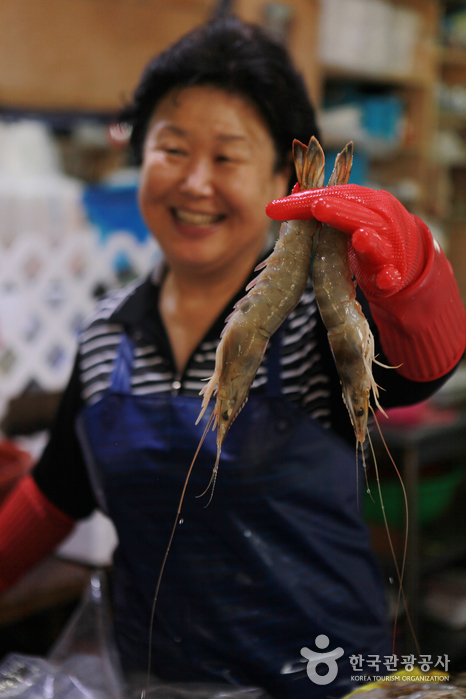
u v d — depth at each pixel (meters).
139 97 1.01
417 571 1.81
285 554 0.97
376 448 1.84
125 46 1.61
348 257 0.72
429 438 1.79
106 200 1.63
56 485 1.13
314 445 0.97
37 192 1.54
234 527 0.96
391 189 2.68
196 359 1.02
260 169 0.97
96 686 0.91
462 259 3.00
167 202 0.99
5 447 1.35
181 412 0.99
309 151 0.73
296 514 0.97
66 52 1.54
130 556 1.01
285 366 0.98
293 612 0.96
